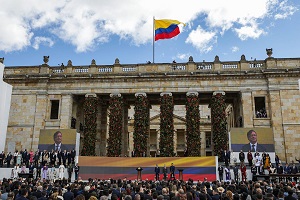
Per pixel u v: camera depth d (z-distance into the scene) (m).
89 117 40.94
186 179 32.09
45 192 13.54
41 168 31.23
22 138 41.31
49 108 42.25
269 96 39.56
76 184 16.59
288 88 39.44
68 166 32.22
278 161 32.53
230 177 30.33
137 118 40.25
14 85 43.03
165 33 43.84
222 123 38.94
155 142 68.38
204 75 40.56
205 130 67.06
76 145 37.22
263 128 36.00
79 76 42.06
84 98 45.25
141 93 41.19
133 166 33.19
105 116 45.84
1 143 33.06
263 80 40.28
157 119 68.56
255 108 42.12
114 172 33.00
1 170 32.03
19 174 30.03
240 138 35.94
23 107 42.25
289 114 38.75
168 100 40.53
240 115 41.00
